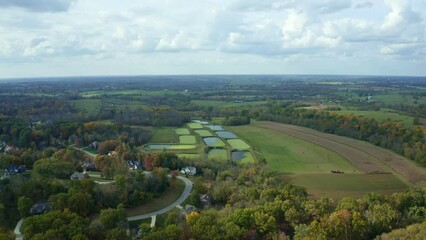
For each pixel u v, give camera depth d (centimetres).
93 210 14538
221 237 11825
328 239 12038
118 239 11756
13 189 14912
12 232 12938
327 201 14500
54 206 13875
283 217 13562
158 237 11400
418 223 13038
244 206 14938
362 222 12438
